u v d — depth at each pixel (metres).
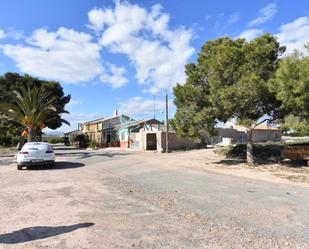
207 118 19.19
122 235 6.11
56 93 45.22
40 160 18.16
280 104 18.34
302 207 8.45
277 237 6.00
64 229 6.50
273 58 18.77
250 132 20.41
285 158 21.28
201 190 11.20
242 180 13.84
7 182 13.21
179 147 40.06
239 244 5.62
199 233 6.23
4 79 44.31
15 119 33.34
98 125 55.94
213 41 21.11
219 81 18.59
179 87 20.83
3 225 6.81
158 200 9.42
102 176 15.25
